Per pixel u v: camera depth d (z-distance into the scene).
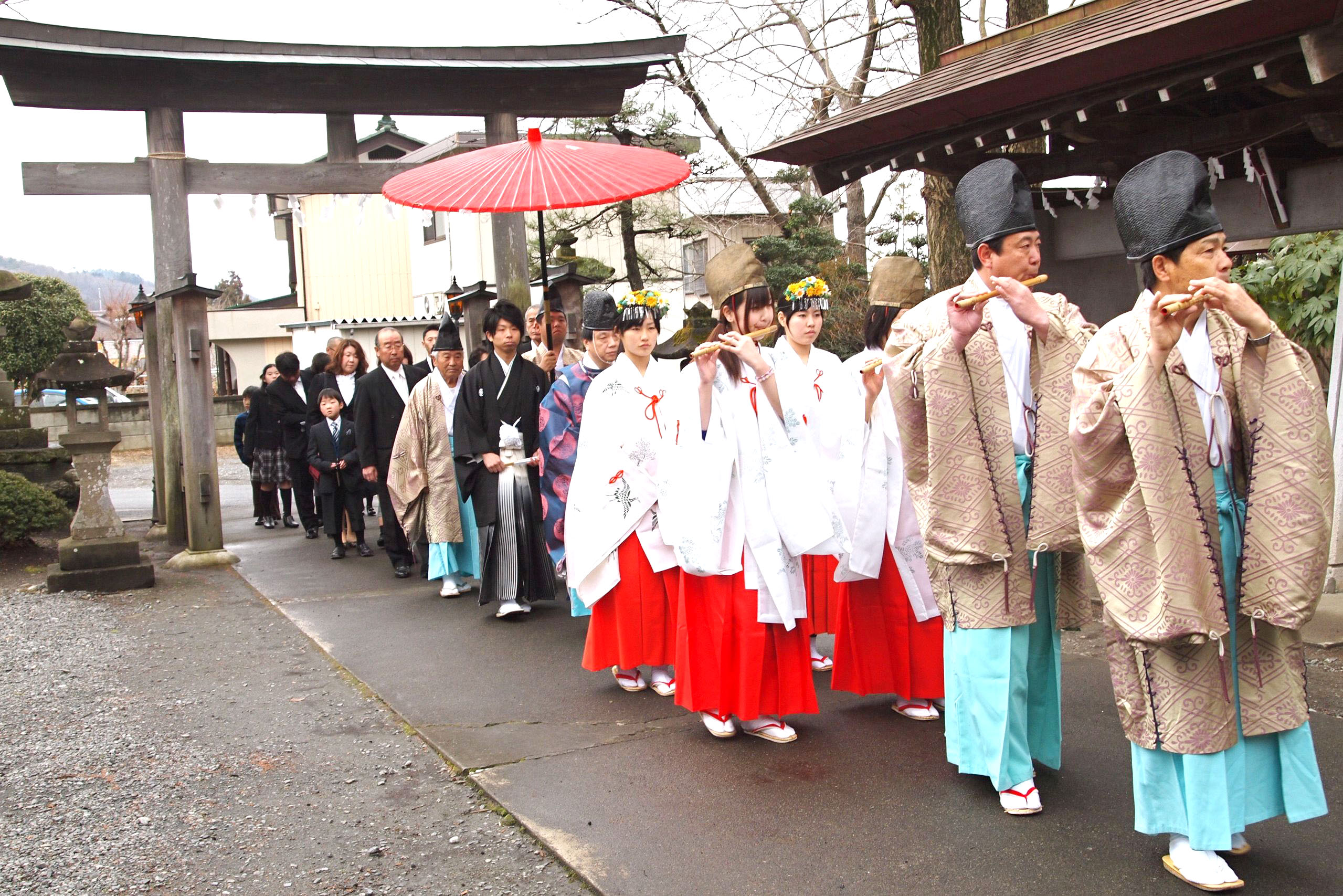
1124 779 3.82
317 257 26.02
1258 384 2.86
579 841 3.47
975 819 3.52
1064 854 3.25
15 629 6.74
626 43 9.95
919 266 4.82
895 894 3.05
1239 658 2.93
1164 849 3.26
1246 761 2.96
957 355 3.44
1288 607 2.77
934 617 4.43
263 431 11.72
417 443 7.34
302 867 3.40
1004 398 3.48
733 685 4.30
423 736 4.55
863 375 4.35
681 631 4.40
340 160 9.73
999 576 3.46
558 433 6.02
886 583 4.48
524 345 8.00
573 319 10.57
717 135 15.07
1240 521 2.93
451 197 6.05
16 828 3.73
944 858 3.25
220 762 4.33
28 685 5.48
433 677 5.44
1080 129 6.28
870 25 13.31
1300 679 2.96
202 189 9.34
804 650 4.27
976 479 3.45
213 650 6.15
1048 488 3.35
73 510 11.41
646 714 4.75
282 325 23.66
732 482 4.21
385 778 4.12
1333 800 3.54
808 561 4.92
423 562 8.76
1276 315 7.83
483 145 10.76
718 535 4.14
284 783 4.09
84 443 8.05
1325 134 5.04
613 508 4.82
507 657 5.77
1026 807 3.52
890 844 3.36
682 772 4.02
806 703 4.28
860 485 4.36
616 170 6.20
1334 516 5.96
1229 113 6.43
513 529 6.57
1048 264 7.46
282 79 9.38
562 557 6.03
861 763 4.05
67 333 8.18
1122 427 2.91
